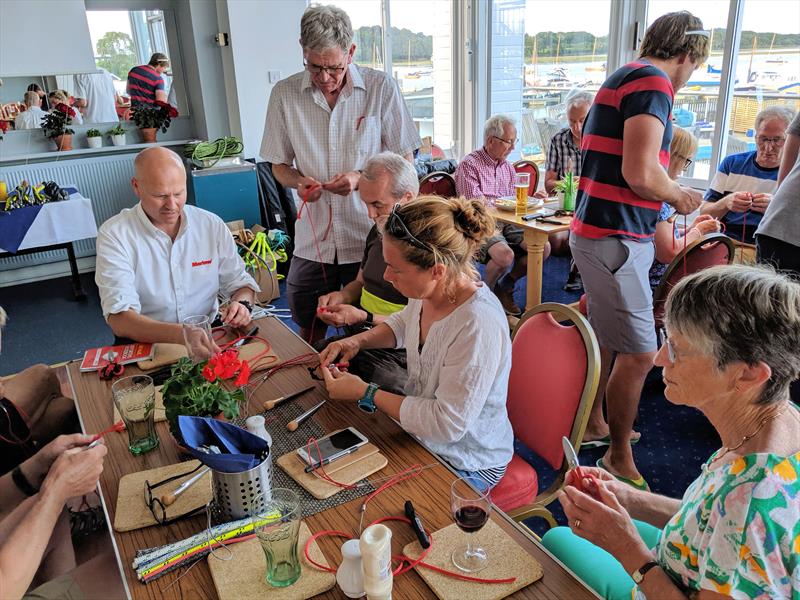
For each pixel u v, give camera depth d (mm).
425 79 6105
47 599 1173
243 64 5047
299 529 962
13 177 4594
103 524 1472
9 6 4348
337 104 2367
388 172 1890
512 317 3670
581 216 2064
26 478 1267
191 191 5492
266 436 1134
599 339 2152
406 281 1297
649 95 1818
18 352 3590
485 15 5465
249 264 3789
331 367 1480
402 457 1208
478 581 890
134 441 1250
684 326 851
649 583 900
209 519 1042
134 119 5133
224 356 1199
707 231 2766
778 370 800
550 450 1496
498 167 4113
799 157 2029
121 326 1813
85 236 4254
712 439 2473
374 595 822
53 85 4758
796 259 2027
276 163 2545
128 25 4957
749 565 774
